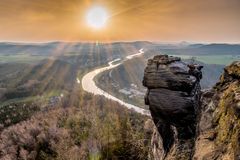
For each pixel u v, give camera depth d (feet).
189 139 74.02
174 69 82.79
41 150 378.12
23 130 429.79
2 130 492.13
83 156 296.71
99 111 522.88
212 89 78.59
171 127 83.87
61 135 398.21
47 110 589.73
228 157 46.06
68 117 490.90
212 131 61.93
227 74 73.92
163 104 81.51
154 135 108.47
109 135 306.14
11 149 389.60
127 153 194.49
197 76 84.99
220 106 64.28
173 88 81.05
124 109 583.99
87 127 431.84
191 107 76.48
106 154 225.15
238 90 57.88
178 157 70.28
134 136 221.25
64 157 316.81
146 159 167.63
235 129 48.55
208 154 53.93
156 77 85.61
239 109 49.85
